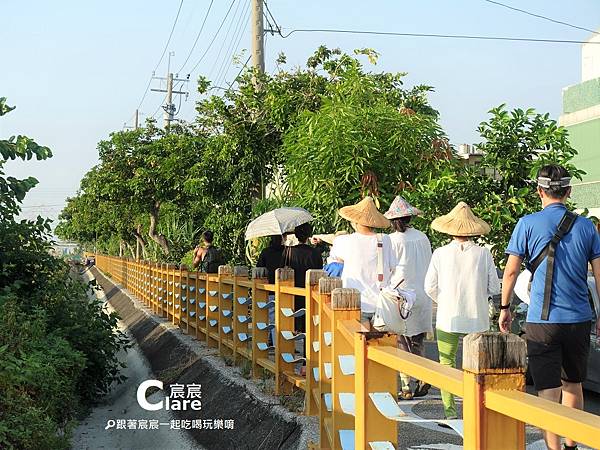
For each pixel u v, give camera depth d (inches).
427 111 625.0
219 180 710.5
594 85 973.8
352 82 526.6
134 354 699.4
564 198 210.1
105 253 2997.0
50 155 458.0
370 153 458.0
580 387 208.1
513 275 211.8
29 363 323.3
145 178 1162.6
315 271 268.8
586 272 204.7
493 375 102.6
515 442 102.3
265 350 369.4
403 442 245.8
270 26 748.0
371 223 295.4
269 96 653.9
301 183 486.6
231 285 463.2
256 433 303.6
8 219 475.5
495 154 409.4
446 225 271.3
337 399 203.0
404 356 139.4
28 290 489.7
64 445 343.9
